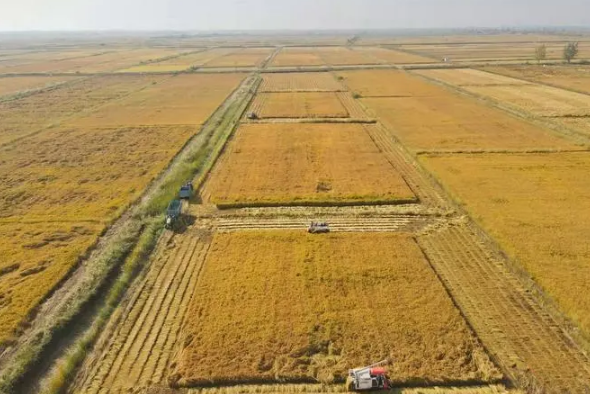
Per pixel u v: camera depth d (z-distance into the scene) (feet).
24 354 64.03
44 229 100.07
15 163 145.28
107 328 70.13
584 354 63.31
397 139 168.14
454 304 73.72
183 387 58.90
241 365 61.36
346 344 64.80
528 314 71.51
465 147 155.53
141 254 90.99
